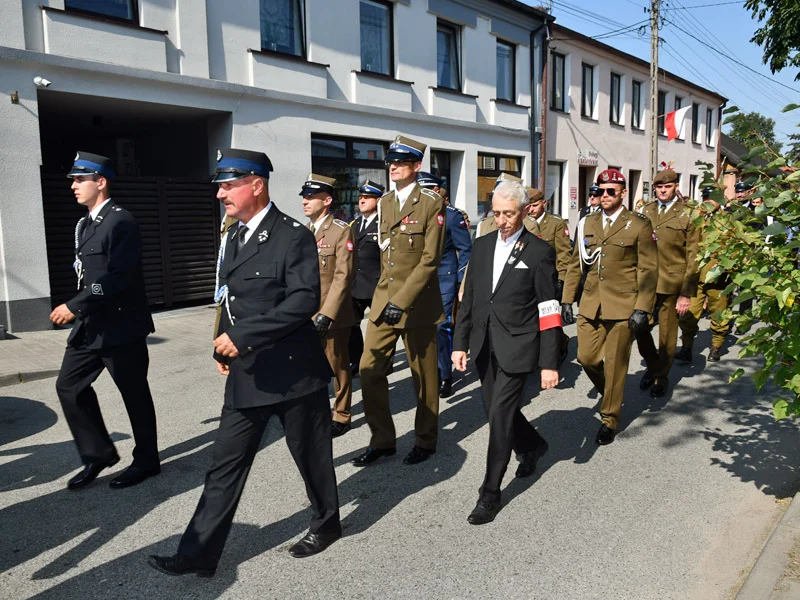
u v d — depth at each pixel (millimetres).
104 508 3566
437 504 3605
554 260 3451
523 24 16219
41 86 7945
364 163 12391
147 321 3855
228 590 2783
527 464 3977
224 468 2785
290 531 3299
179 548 2762
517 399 3441
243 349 2566
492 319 3461
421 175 5883
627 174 22375
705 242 3049
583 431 4816
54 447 4504
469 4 14422
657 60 19344
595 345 4738
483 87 15188
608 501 3635
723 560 3010
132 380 3779
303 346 2865
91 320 3635
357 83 11922
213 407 5430
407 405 5492
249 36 10242
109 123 11102
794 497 3436
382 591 2766
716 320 3305
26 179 7953
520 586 2791
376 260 5660
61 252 8805
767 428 4832
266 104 10430
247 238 2832
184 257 10164
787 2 9656
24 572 2932
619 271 4586
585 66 19703
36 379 6262
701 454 4340
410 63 13109
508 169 16422
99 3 8594
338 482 3920
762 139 3014
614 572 2902
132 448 4492
